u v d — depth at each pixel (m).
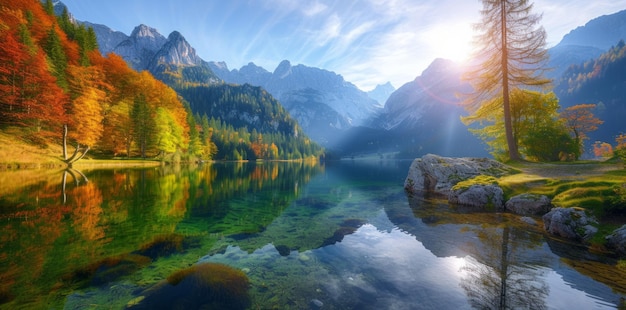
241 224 13.40
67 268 7.21
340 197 23.27
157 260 8.24
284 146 185.00
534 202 14.67
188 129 74.69
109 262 7.77
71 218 12.09
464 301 5.92
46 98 35.47
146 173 36.19
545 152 29.31
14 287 6.12
